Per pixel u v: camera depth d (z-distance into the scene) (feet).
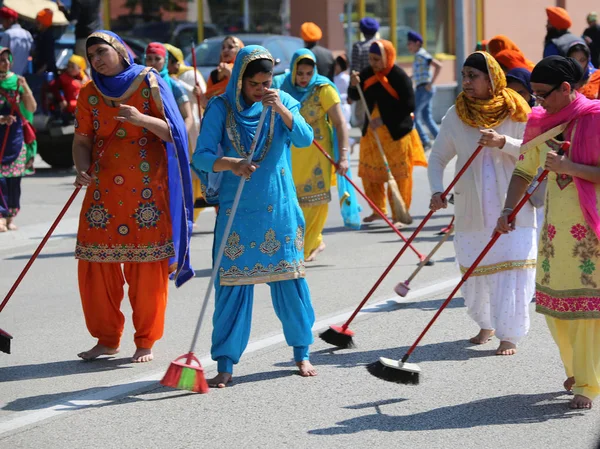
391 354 28.81
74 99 72.13
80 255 28.53
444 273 39.88
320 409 24.20
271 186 25.89
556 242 23.32
